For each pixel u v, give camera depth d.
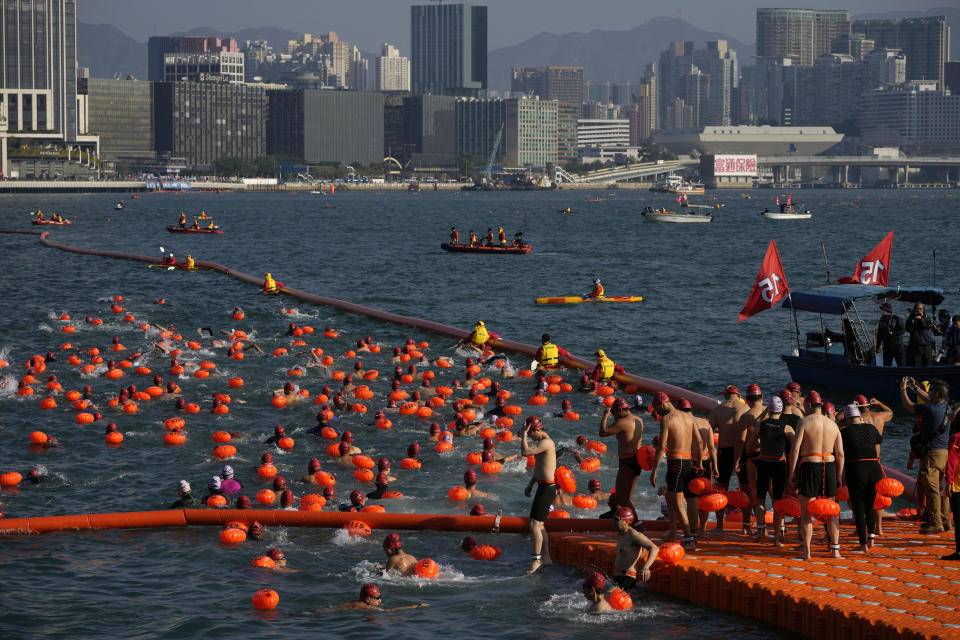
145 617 20.08
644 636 19.03
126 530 24.89
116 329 54.38
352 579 22.03
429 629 19.59
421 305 67.62
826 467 20.44
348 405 36.41
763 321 59.91
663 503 24.45
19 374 42.12
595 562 21.95
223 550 23.62
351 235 142.25
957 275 86.06
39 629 19.48
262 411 36.34
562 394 39.69
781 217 183.50
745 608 19.38
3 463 30.12
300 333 52.72
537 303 68.19
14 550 23.44
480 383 40.53
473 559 23.25
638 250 115.25
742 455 22.30
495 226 169.50
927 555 20.89
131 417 35.22
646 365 47.22
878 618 17.30
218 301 66.69
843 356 40.59
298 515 25.12
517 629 19.52
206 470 29.66
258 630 19.56
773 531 22.91
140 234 140.62
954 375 36.09
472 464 30.48
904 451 32.00
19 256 99.38
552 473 22.58
